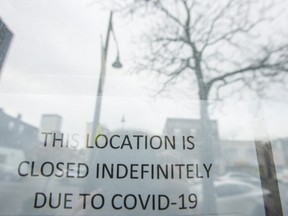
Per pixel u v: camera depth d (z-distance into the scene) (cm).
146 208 86
